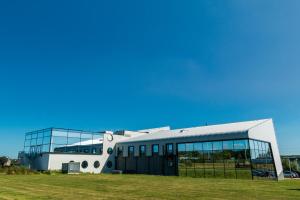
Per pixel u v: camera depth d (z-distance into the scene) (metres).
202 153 37.38
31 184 22.31
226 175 34.03
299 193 16.78
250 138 33.22
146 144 46.44
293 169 47.38
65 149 45.41
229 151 34.38
